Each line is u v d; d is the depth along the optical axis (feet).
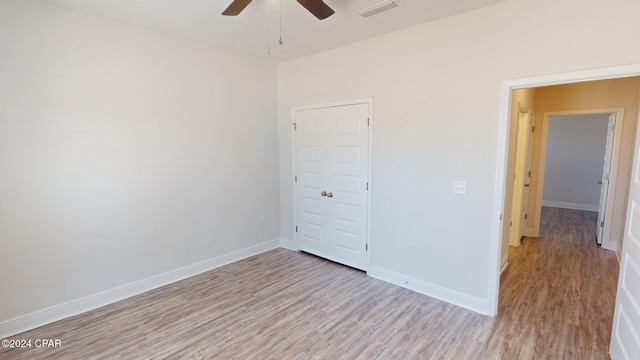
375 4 8.40
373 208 11.71
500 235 8.98
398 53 10.45
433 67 9.70
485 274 9.20
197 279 11.68
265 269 12.62
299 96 13.79
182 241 11.66
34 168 8.39
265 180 14.49
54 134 8.65
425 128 10.04
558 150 23.98
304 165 14.03
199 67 11.66
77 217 9.19
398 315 9.17
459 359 7.25
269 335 8.21
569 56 7.52
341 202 12.80
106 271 9.85
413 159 10.42
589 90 14.65
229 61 12.59
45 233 8.66
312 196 13.89
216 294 10.50
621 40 6.90
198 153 11.87
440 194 9.91
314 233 14.06
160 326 8.62
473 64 8.93
